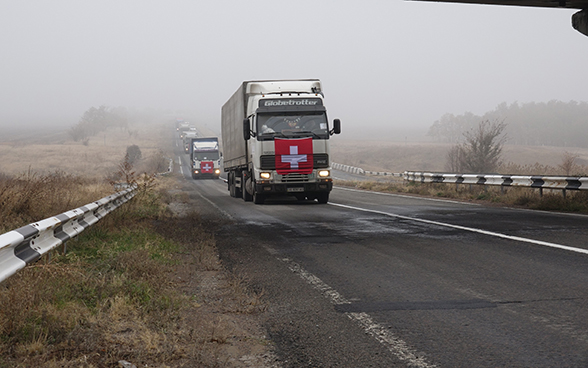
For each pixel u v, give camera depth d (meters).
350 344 4.33
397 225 12.17
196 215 14.34
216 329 4.67
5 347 3.92
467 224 11.93
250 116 19.56
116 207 12.66
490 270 7.02
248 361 4.02
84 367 3.73
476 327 4.66
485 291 5.94
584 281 6.25
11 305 4.48
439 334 4.51
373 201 20.38
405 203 18.88
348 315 5.16
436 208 16.36
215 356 4.03
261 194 19.42
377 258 8.11
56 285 5.69
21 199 10.97
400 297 5.79
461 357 3.96
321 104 18.78
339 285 6.44
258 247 9.48
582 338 4.28
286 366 3.90
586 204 14.72
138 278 6.28
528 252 8.20
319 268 7.48
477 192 21.11
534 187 17.14
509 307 5.26
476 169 39.03
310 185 18.50
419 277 6.73
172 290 6.03
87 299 5.51
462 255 8.15
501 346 4.16
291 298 5.89
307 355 4.11
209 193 30.80
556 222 11.91
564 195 15.80
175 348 4.09
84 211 8.70
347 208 17.28
